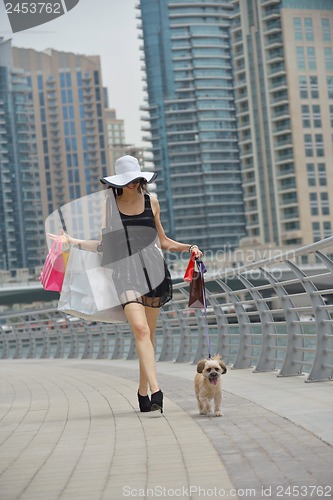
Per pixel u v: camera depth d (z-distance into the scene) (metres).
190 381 14.34
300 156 192.62
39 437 8.52
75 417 10.14
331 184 193.38
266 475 5.73
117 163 9.73
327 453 6.38
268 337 15.10
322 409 9.06
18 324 36.44
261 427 8.06
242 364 16.41
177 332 37.12
